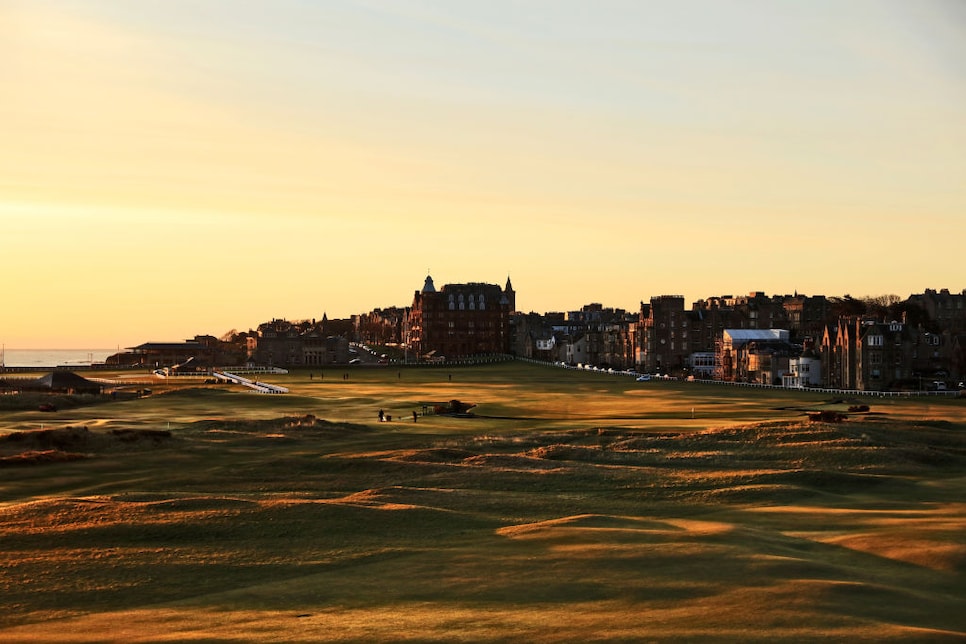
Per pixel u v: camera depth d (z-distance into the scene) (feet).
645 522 187.73
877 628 111.34
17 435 317.42
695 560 148.66
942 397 580.71
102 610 129.90
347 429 385.70
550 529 176.65
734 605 122.62
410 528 181.98
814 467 275.80
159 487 244.83
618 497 228.22
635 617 118.52
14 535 171.63
